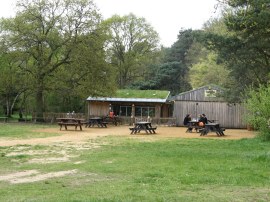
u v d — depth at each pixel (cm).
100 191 802
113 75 4516
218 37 2711
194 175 1019
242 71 2953
